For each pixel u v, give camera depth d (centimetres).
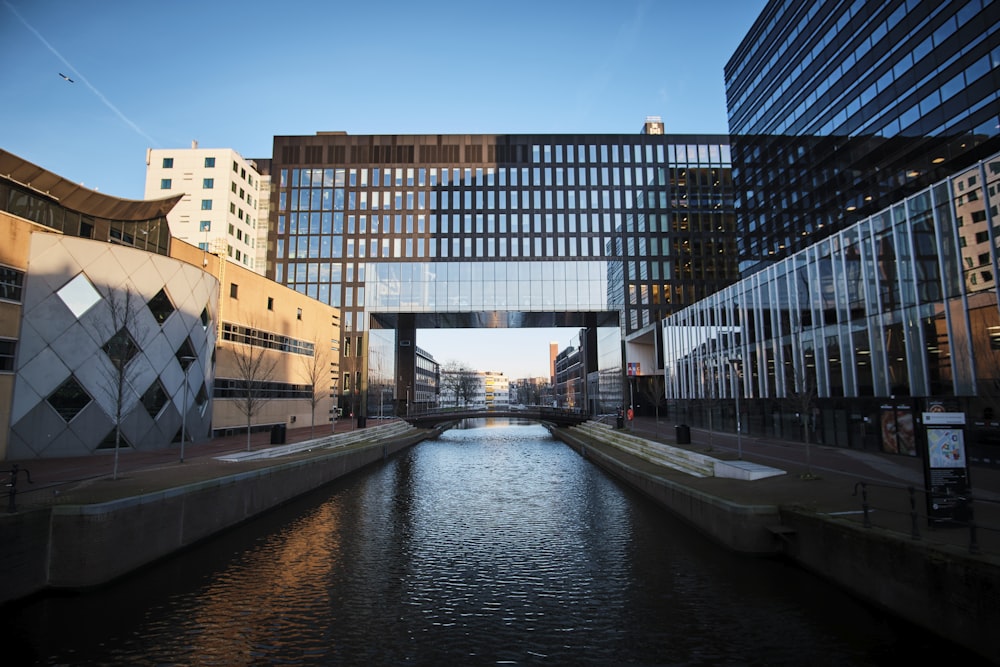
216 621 1045
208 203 7306
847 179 4384
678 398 5294
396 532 1753
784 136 5366
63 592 1173
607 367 8325
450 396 18200
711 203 7606
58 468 1934
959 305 2047
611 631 990
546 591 1201
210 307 3188
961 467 1063
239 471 1914
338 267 7438
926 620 897
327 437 3372
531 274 7375
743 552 1367
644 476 2328
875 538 1015
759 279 3666
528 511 2089
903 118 3772
